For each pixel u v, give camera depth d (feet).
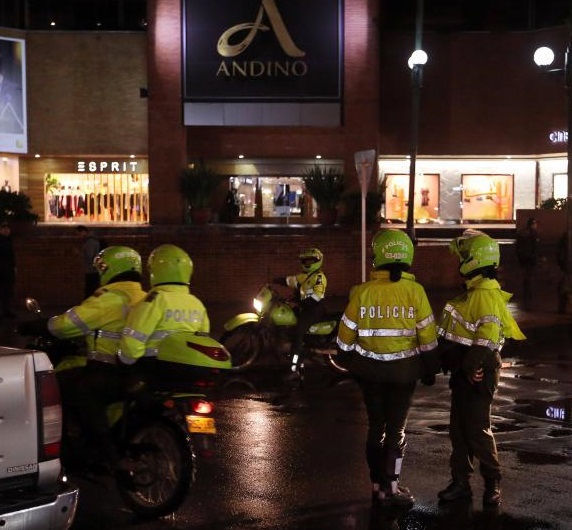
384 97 129.29
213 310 69.31
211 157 125.59
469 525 23.18
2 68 122.21
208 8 118.62
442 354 24.70
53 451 18.35
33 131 124.47
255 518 23.76
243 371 47.11
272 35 119.24
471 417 24.57
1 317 63.52
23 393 17.90
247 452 30.53
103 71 124.36
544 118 128.67
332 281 76.74
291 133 125.49
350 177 120.06
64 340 24.95
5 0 122.52
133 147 124.88
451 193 133.59
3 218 81.56
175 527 23.16
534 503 24.97
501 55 129.80
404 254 24.16
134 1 124.57
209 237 72.95
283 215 128.36
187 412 23.29
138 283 24.97
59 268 72.23
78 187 128.67
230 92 119.34
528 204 133.59
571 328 62.75
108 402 23.77
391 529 22.91
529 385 42.98
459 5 128.77
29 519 17.46
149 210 119.55
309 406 38.58
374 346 24.04
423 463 29.14
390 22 129.70
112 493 26.12
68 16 124.26
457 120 129.90
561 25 126.52
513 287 88.02
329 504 24.93
